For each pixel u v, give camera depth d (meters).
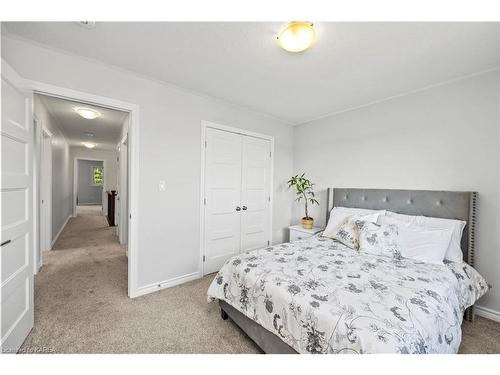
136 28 1.59
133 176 2.27
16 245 1.50
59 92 1.87
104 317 1.93
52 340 1.62
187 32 1.63
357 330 1.03
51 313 1.97
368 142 2.91
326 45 1.74
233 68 2.12
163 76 2.29
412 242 2.01
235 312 1.76
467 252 2.05
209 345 1.62
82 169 10.88
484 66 1.99
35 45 1.77
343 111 3.21
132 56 1.94
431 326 1.12
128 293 2.30
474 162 2.11
